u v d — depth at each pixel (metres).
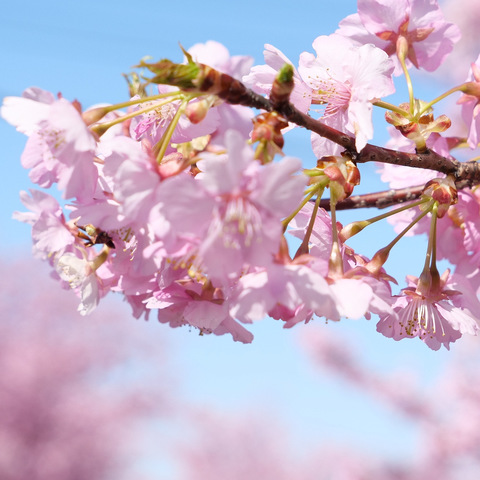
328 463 2.82
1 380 3.07
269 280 0.49
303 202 0.50
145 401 3.28
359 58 0.53
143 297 0.55
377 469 2.27
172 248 0.48
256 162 0.47
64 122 0.49
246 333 0.52
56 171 0.49
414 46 0.55
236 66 0.53
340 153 0.53
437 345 0.54
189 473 3.30
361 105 0.52
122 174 0.48
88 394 3.21
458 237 0.57
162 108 0.52
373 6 0.55
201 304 0.52
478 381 2.14
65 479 3.02
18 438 3.04
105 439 3.13
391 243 0.52
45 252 0.55
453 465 2.17
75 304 3.35
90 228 0.54
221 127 0.52
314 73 0.53
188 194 0.47
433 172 0.57
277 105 0.49
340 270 0.50
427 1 0.55
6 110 0.50
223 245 0.47
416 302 0.53
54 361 3.15
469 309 0.53
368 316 0.52
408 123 0.53
